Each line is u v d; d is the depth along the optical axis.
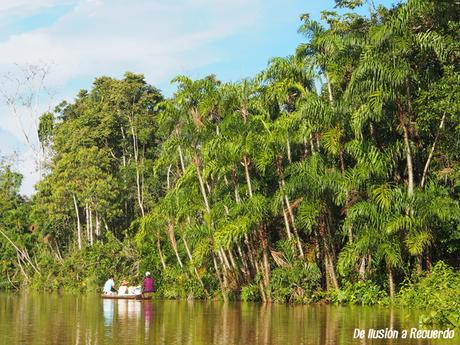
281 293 29.97
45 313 25.25
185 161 44.12
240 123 31.27
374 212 26.27
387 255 26.05
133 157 58.66
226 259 33.56
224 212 32.66
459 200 27.27
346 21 31.08
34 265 61.66
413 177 28.55
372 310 24.86
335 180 27.75
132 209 58.91
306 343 15.39
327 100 29.44
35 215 60.47
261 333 17.44
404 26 25.59
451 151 27.34
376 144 29.11
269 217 31.61
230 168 31.56
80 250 52.84
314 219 28.66
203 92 32.59
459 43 25.55
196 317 22.59
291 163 30.34
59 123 67.12
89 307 29.27
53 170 58.38
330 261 29.77
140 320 21.56
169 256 41.38
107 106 57.66
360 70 25.94
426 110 26.05
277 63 30.72
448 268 26.50
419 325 18.77
